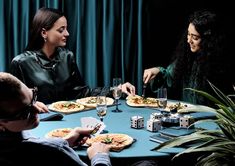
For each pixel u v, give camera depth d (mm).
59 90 3025
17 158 1409
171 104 2643
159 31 3633
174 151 1843
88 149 1789
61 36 2973
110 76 3604
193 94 2994
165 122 2223
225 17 3365
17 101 1348
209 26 2977
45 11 2965
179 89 3188
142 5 3549
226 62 3043
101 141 1906
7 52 3307
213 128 2162
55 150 1470
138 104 2695
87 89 3082
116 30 3574
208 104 2906
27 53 2984
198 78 2992
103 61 3578
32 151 1435
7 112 1340
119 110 2594
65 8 3434
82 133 1896
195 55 3092
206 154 1807
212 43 3002
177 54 3195
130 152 1828
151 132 2135
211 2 3559
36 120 1444
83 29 3475
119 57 3639
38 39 2994
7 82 1340
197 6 3588
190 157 1985
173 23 3629
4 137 1396
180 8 3604
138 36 3592
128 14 3566
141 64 3633
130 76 3686
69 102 2709
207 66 2996
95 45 3496
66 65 3096
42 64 2982
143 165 1739
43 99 2959
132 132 2133
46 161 1457
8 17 3270
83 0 3422
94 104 2650
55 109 2539
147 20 3598
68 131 2037
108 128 2199
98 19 3504
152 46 3658
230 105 1796
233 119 1729
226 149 1651
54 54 3086
